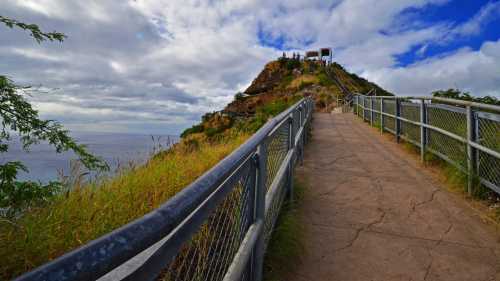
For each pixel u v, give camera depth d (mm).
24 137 2996
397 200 4809
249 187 2160
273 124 2744
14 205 2660
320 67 67875
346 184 5543
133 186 4082
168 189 4180
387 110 10828
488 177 4660
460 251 3398
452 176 5461
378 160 7258
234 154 1670
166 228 858
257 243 2283
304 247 3453
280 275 2916
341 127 13445
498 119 4367
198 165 5543
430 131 6797
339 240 3648
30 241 2434
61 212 2955
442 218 4180
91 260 590
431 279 2941
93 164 3574
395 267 3137
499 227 3865
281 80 74438
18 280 471
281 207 4102
